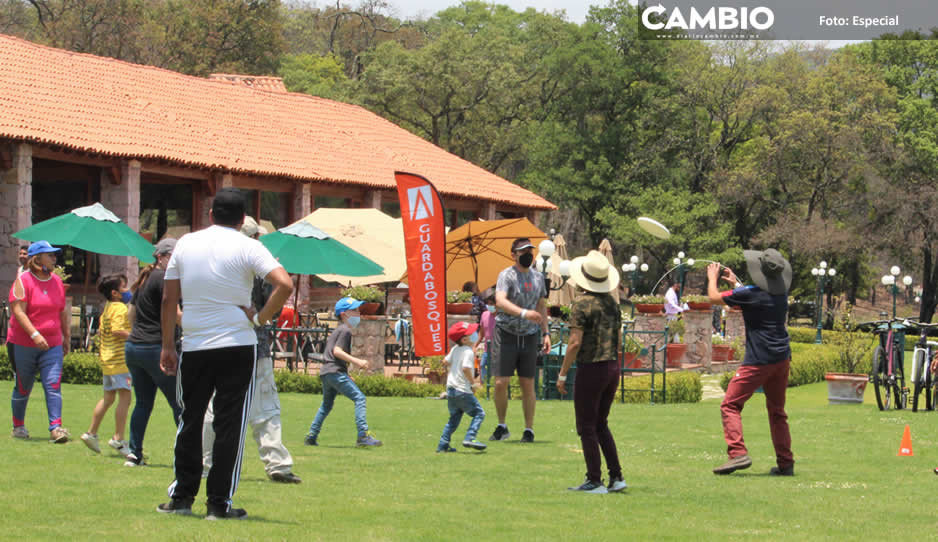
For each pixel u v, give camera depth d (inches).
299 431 534.0
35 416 543.8
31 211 1122.0
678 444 502.6
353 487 349.1
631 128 2770.7
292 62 3144.7
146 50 2487.7
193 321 269.0
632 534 270.8
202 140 1246.3
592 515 303.4
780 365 400.8
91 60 1315.2
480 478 381.4
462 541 254.2
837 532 282.0
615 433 547.8
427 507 310.7
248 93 1513.3
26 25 2694.4
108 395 408.8
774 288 399.5
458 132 2669.8
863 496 349.1
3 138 977.5
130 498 304.2
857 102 2475.4
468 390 463.2
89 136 1074.7
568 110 2856.8
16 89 1102.4
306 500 315.3
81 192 1115.9
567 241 2984.7
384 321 876.0
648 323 1147.3
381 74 2529.5
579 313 347.6
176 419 378.6
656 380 808.3
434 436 524.7
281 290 268.8
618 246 2775.6
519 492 348.5
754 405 799.7
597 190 2682.1
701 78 2664.9
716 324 1525.6
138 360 371.9
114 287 406.9
